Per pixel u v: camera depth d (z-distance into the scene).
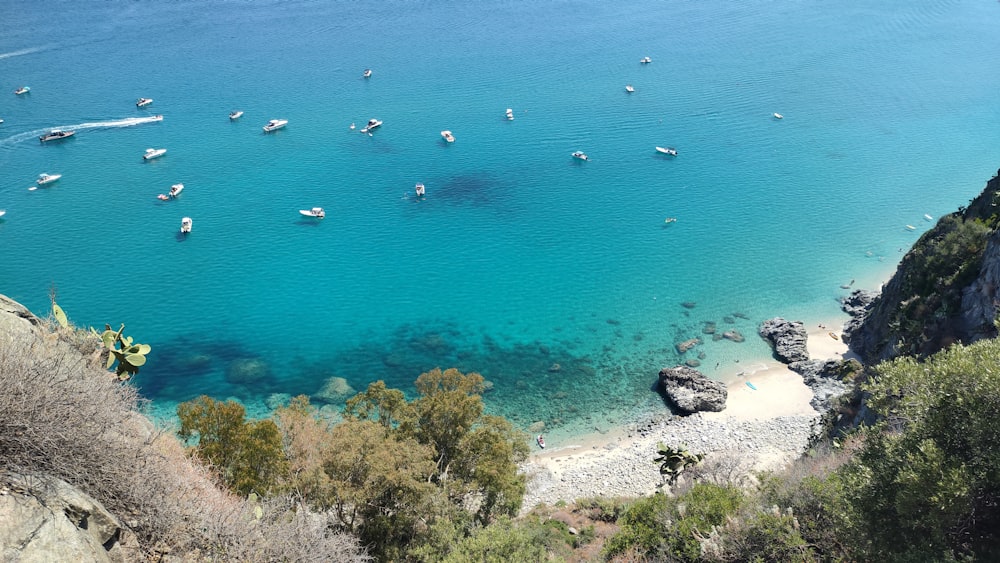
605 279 93.06
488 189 119.56
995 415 18.95
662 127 142.88
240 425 33.38
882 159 125.00
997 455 18.34
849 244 98.94
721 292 88.88
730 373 73.00
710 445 61.41
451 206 114.06
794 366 72.81
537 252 100.12
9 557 11.28
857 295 84.50
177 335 81.12
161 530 15.02
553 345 79.62
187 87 170.50
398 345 80.00
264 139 140.62
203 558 15.48
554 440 65.12
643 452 62.00
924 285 59.31
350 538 23.45
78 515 12.98
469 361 76.94
